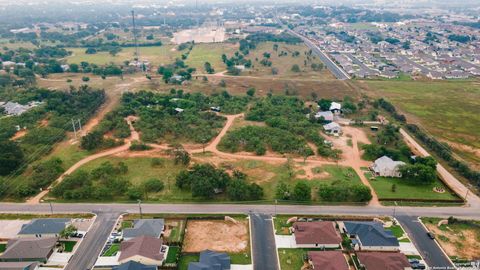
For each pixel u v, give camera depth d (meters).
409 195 121.94
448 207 116.00
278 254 95.31
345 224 103.75
